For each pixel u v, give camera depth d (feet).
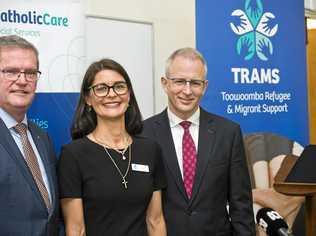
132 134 7.32
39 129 7.00
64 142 9.36
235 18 12.60
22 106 6.39
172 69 7.93
